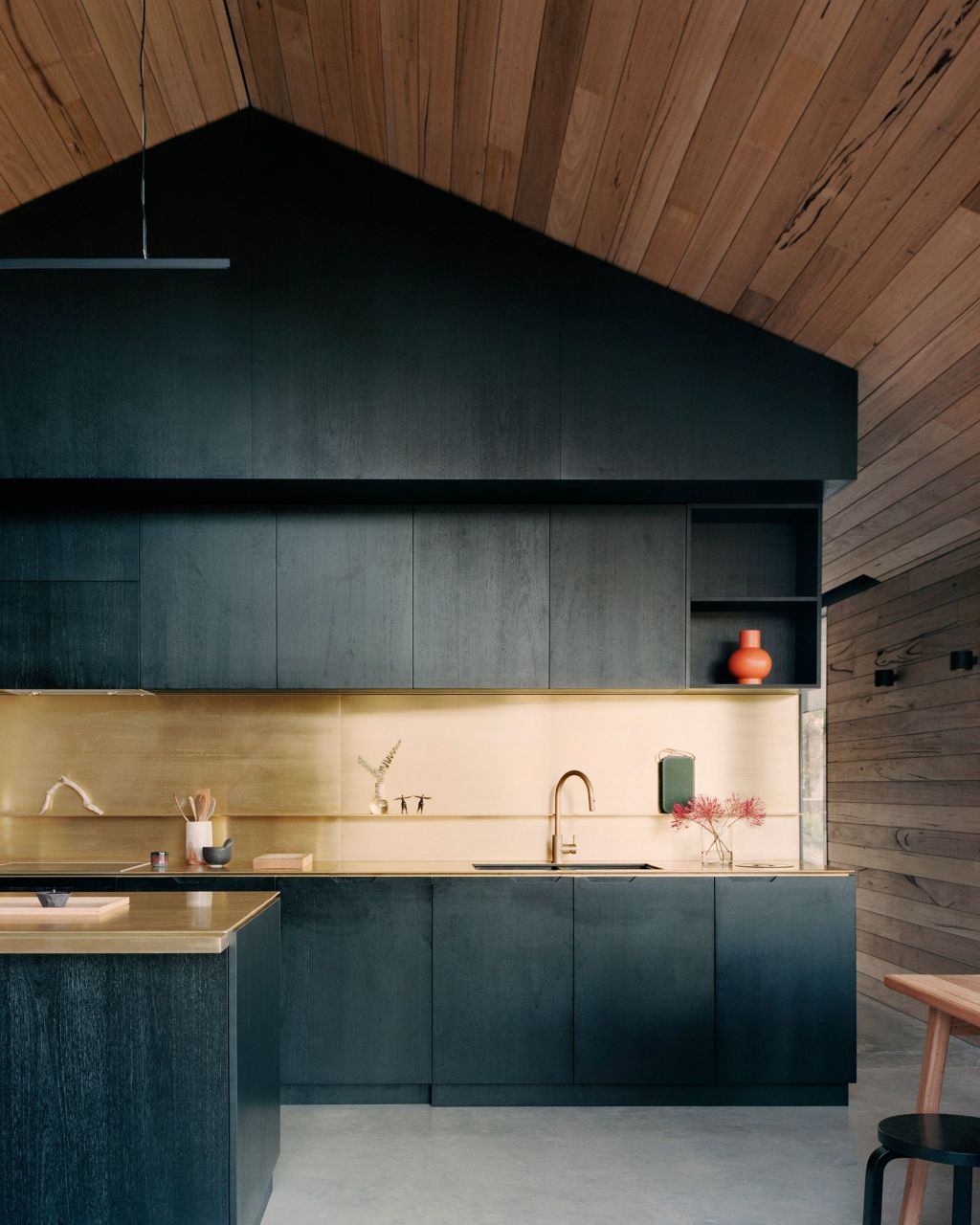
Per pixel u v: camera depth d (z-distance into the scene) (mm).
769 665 4516
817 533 4504
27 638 4387
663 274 4094
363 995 4164
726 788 4785
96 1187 2791
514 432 4145
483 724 4805
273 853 4746
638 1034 4148
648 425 4145
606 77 3225
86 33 3578
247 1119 2947
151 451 4145
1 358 4184
